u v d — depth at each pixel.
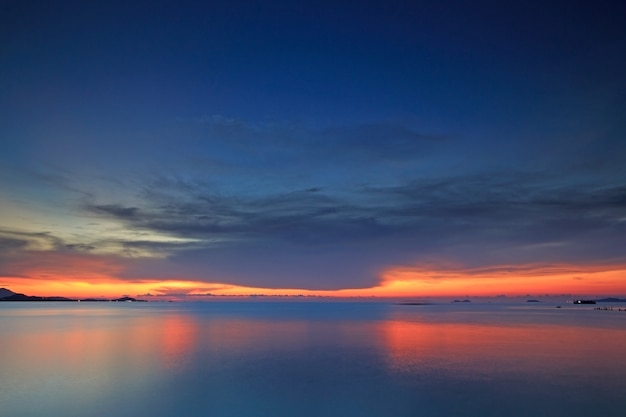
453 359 29.11
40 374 24.19
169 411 17.66
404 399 19.20
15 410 17.64
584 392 20.02
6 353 32.06
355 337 43.22
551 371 24.70
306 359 29.23
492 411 17.48
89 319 77.44
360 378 23.31
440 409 17.80
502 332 48.06
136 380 22.81
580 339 40.44
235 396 19.89
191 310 148.00
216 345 36.75
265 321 71.50
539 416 16.81
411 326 58.34
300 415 17.20
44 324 62.31
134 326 58.47
